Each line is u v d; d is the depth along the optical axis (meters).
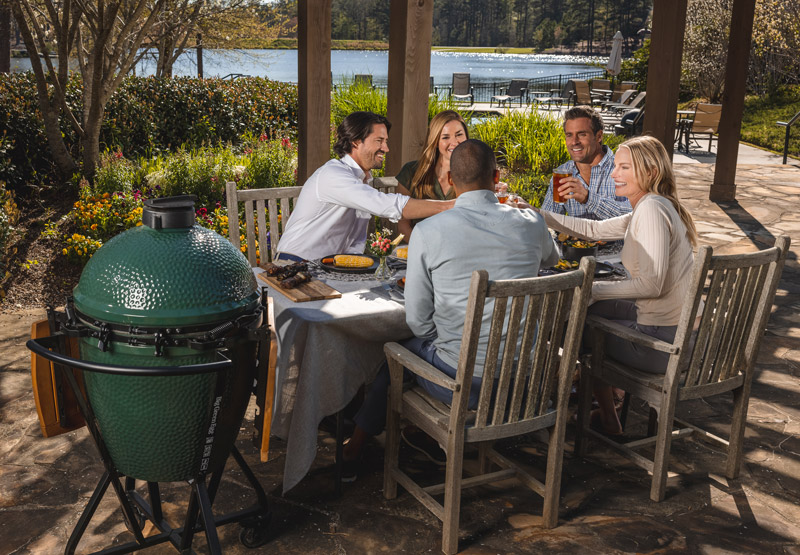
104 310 1.96
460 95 19.31
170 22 10.85
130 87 8.80
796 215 8.05
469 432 2.44
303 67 4.82
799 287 5.66
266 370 2.15
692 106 19.08
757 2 17.73
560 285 2.40
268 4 13.36
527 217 2.55
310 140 4.93
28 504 2.76
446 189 3.95
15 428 3.34
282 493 2.80
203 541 2.57
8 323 4.69
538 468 3.13
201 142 9.11
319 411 2.69
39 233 6.25
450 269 2.45
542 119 10.10
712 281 2.66
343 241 3.50
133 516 2.29
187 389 2.02
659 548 2.55
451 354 2.56
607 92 17.92
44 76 7.13
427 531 2.65
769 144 13.85
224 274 2.07
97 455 3.14
